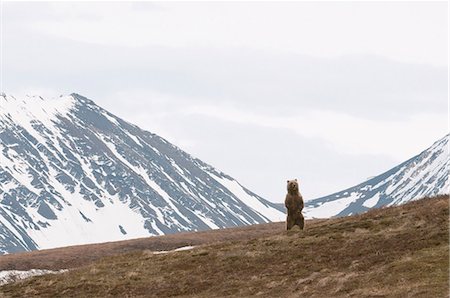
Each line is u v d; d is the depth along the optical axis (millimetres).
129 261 64375
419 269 51031
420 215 60469
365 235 59062
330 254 57250
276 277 55344
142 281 58625
